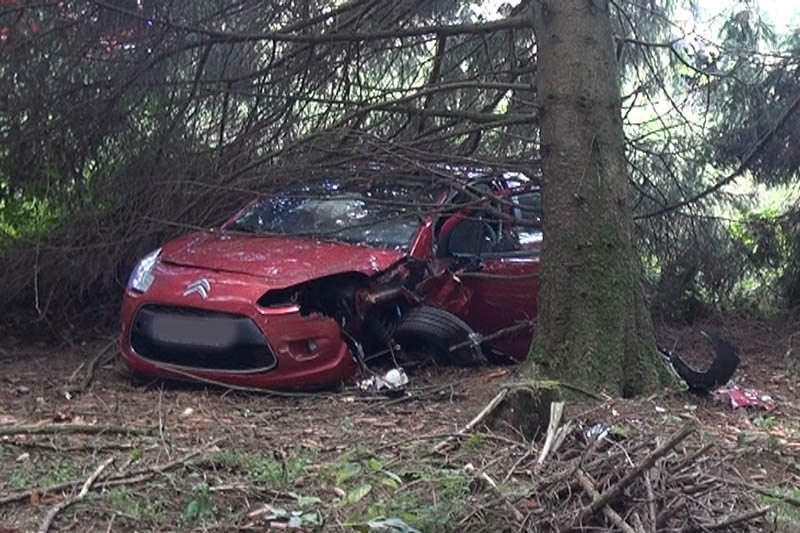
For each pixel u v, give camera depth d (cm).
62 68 884
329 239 782
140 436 573
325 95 935
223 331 671
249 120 922
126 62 890
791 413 681
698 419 605
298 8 925
